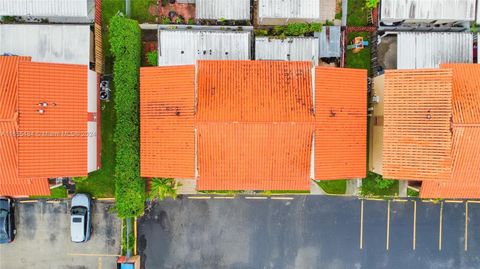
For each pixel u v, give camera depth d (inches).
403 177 1073.5
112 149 1283.2
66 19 1233.4
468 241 1327.5
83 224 1245.7
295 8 1195.3
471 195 1138.7
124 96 1192.8
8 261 1295.5
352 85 1101.7
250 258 1322.6
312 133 1045.8
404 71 1072.2
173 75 1070.4
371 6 1235.2
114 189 1289.4
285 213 1323.8
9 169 1060.5
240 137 1029.8
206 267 1317.7
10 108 1027.9
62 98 1073.5
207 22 1250.6
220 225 1317.7
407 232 1330.0
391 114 1083.9
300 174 1077.1
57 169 1071.0
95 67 1224.2
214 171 1070.4
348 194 1320.1
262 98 1040.8
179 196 1310.3
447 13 1213.7
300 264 1326.3
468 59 1224.2
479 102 1048.2
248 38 1209.4
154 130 1087.0
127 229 1280.8
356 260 1330.0
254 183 1085.1
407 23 1270.9
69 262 1299.2
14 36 1184.8
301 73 1080.8
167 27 1237.1
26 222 1294.3
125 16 1262.3
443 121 1036.5
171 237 1312.7
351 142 1098.1
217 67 1072.8
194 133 1040.2
